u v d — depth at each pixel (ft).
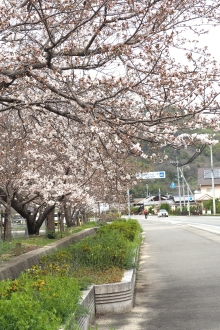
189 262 48.73
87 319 23.34
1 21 28.81
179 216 245.65
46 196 57.93
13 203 71.15
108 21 30.12
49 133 39.52
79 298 21.76
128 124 30.73
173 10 28.37
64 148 42.83
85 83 31.04
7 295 17.88
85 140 36.91
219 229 101.09
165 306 29.48
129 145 31.71
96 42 31.48
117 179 38.73
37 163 57.21
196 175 361.92
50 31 30.71
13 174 56.70
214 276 38.93
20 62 30.04
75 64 31.27
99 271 32.94
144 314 27.78
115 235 51.90
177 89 30.42
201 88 29.40
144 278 40.60
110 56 30.22
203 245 66.28
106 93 31.17
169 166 373.20
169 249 63.93
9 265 30.86
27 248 47.55
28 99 32.89
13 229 77.97
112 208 135.13
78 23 30.07
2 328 14.61
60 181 56.44
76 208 93.97
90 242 43.21
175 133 33.71
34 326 14.82
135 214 349.20
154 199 359.46
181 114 30.37
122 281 29.37
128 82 29.81
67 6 29.66
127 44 30.50
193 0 29.30
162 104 30.04
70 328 18.08
